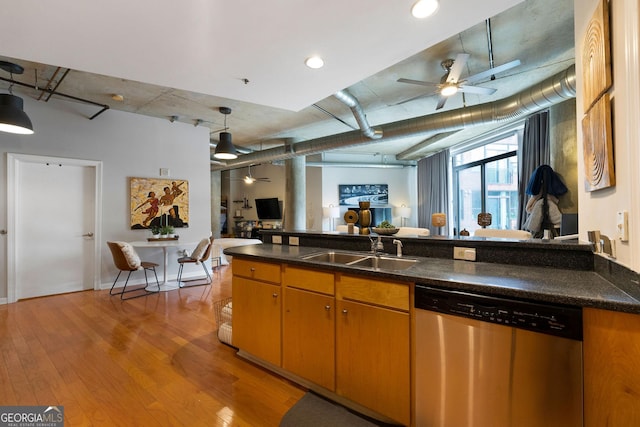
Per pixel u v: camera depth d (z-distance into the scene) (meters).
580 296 1.08
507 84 3.70
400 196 8.34
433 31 1.87
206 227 5.38
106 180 4.38
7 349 2.45
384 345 1.56
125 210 4.53
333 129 5.61
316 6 1.62
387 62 2.24
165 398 1.82
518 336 1.19
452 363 1.35
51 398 1.81
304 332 1.91
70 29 1.77
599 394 1.05
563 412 1.11
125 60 2.14
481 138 5.81
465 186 6.57
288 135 6.08
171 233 4.68
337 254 2.35
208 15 1.67
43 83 3.51
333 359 1.77
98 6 1.57
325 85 2.61
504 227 5.48
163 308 3.55
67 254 4.18
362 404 1.65
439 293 1.38
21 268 3.86
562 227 2.84
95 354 2.37
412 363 1.48
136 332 2.82
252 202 10.06
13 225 3.74
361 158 8.19
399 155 7.74
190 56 2.11
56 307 3.56
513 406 1.21
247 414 1.69
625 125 1.11
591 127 1.44
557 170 3.50
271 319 2.09
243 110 4.53
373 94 3.90
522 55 2.95
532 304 1.17
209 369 2.16
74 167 4.21
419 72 3.32
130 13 1.64
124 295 4.10
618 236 1.20
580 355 1.08
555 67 3.28
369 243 2.34
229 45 1.98
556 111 3.51
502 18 2.39
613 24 1.20
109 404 1.76
